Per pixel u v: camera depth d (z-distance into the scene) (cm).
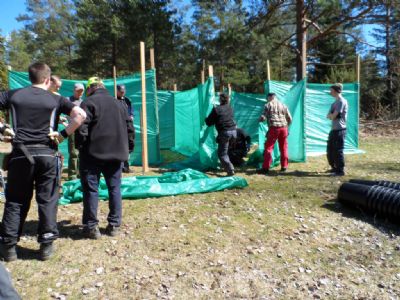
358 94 1132
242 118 1262
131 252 410
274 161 909
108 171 443
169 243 436
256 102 1260
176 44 2417
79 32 2403
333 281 366
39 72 371
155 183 648
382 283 364
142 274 366
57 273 361
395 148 1238
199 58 2364
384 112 2264
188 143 1152
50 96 372
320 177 789
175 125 1259
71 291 333
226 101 820
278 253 420
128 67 2578
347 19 1525
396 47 2553
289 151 959
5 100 362
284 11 1767
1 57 1659
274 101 829
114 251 410
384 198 518
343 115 783
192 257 404
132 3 2067
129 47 2298
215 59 1948
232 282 358
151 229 477
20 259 384
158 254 408
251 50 1738
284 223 511
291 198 628
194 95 1080
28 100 360
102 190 610
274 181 753
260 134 925
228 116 800
